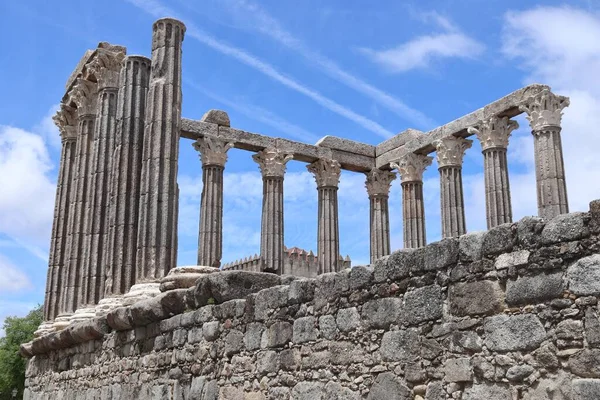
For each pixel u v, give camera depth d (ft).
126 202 64.64
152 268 59.98
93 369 61.67
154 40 66.18
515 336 24.03
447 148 102.99
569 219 23.02
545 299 23.31
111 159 74.28
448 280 27.12
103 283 71.26
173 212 62.34
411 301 28.58
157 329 50.80
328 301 33.50
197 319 45.52
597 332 21.50
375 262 31.01
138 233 61.62
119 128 66.74
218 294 43.80
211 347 43.37
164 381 48.47
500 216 92.94
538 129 87.10
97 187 73.36
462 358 25.93
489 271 25.48
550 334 22.94
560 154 86.33
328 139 115.14
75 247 78.89
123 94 67.56
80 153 82.38
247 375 39.24
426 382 27.32
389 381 29.01
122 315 54.44
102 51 75.41
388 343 29.40
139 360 52.80
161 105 63.93
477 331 25.55
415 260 28.78
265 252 105.09
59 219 88.28
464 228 101.30
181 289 48.57
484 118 96.53
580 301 22.17
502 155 94.79
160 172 62.34
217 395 41.88
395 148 115.65
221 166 102.58
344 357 31.83
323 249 111.04
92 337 62.23
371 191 119.14
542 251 23.66
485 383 24.93
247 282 44.04
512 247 24.75
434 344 27.22
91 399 60.90
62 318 75.31
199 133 101.55
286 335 36.27
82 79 83.10
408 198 110.73
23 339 185.16
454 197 101.45
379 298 30.30
